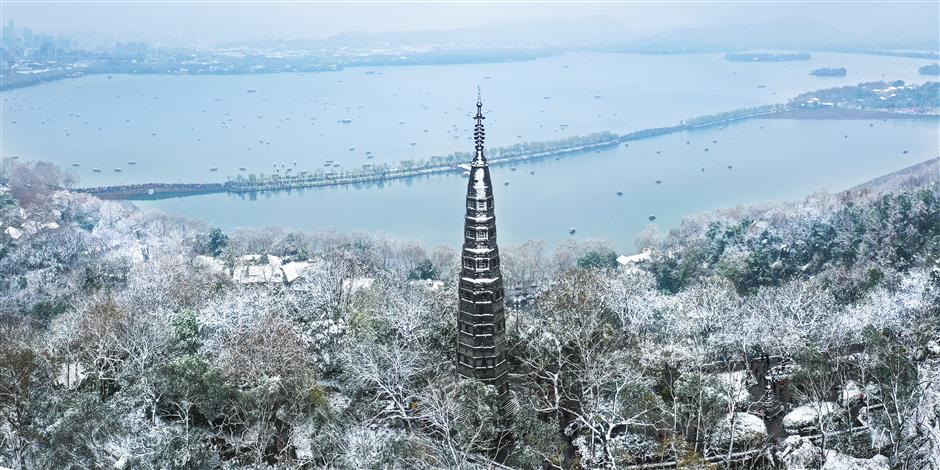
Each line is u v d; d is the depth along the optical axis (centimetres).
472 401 8494
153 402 8975
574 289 12294
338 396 9731
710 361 10981
